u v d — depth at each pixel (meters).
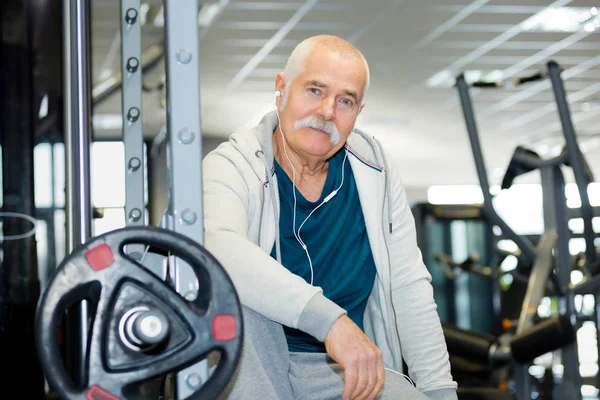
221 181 1.56
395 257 1.81
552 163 4.34
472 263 6.43
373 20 6.94
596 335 4.38
